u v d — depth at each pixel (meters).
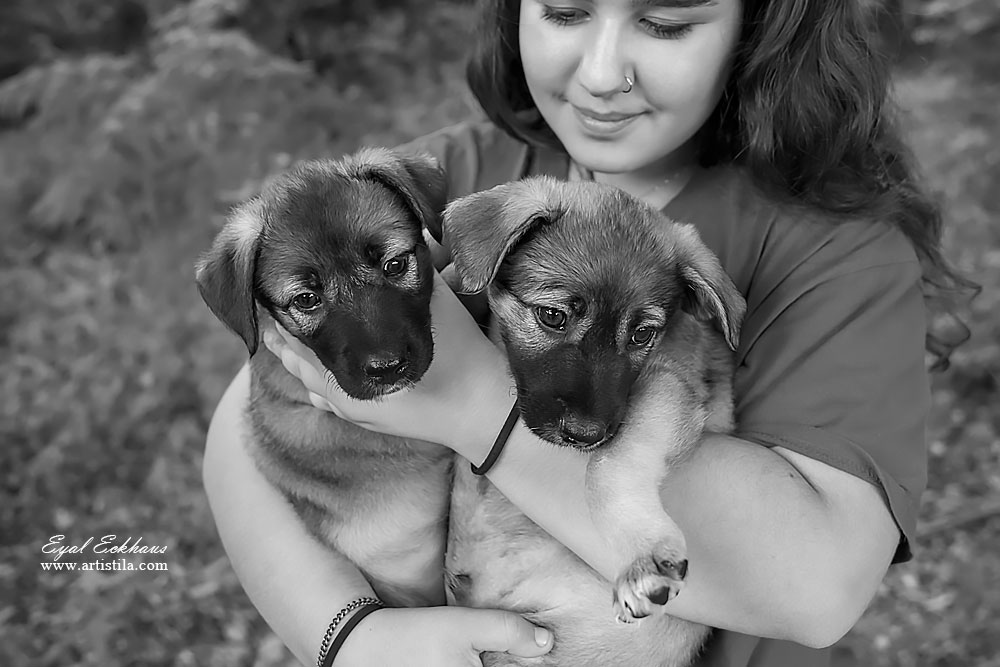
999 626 1.45
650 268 0.79
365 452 0.84
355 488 0.85
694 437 0.74
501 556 0.81
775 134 0.84
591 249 0.78
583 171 0.91
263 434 0.87
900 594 1.52
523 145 0.95
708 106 0.83
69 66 2.16
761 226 0.83
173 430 1.81
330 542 0.85
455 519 0.83
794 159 0.84
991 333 1.82
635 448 0.73
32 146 2.30
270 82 2.01
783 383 0.78
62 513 1.73
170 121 1.98
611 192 0.82
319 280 0.81
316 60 2.44
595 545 0.73
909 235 0.87
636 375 0.78
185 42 2.02
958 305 1.12
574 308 0.77
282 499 0.86
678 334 0.81
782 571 0.71
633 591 0.69
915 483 0.75
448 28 2.51
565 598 0.80
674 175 0.89
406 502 0.85
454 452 0.85
